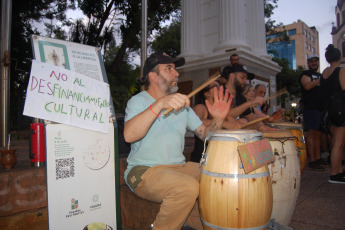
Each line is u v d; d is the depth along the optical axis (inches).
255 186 60.9
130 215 85.8
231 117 97.0
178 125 80.3
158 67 81.4
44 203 75.4
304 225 88.4
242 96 122.8
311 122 171.0
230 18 277.4
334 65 157.4
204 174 66.0
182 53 311.9
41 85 67.1
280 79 962.7
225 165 62.3
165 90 82.3
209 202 63.3
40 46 73.8
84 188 74.2
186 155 137.9
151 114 65.9
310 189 127.4
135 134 67.2
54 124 69.6
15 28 433.1
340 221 90.7
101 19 516.4
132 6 519.2
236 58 190.7
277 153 78.0
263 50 306.0
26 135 261.6
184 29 314.7
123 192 88.9
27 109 64.1
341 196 115.5
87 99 75.7
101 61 86.4
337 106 133.6
